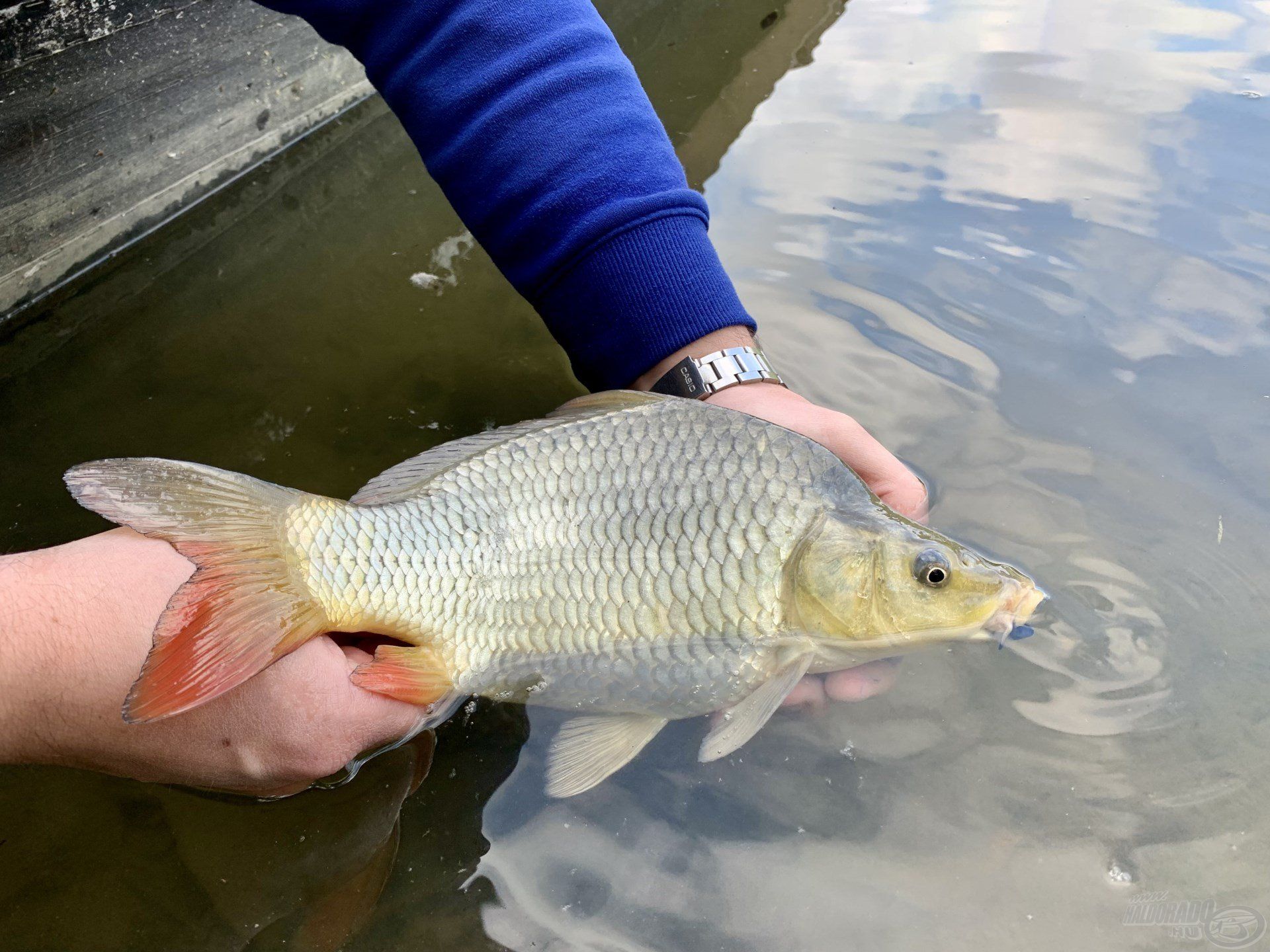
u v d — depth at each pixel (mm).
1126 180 647
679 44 926
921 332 515
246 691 303
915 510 400
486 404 495
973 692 346
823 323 522
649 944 282
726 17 992
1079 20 944
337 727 316
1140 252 571
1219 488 409
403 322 564
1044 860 292
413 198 714
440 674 349
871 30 950
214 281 609
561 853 308
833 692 354
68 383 511
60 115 582
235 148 727
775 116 769
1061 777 314
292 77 771
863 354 500
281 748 310
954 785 316
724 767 329
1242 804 301
